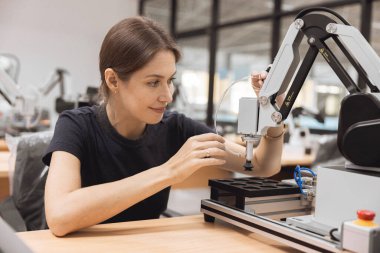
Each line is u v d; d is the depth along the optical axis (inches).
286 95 34.4
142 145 45.3
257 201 36.1
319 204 31.9
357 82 32.0
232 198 36.9
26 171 53.0
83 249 29.6
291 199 37.9
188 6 248.7
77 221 32.5
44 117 137.4
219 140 36.2
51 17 224.4
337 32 31.1
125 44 37.5
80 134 42.1
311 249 28.5
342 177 30.3
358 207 29.2
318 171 32.0
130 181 34.2
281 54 34.3
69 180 36.1
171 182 34.3
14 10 214.2
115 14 244.8
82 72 235.3
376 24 157.0
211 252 29.9
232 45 294.2
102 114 44.2
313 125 146.8
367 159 29.6
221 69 253.4
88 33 235.9
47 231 33.9
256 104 36.0
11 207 54.0
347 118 30.7
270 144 46.3
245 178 41.6
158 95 37.9
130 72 37.5
